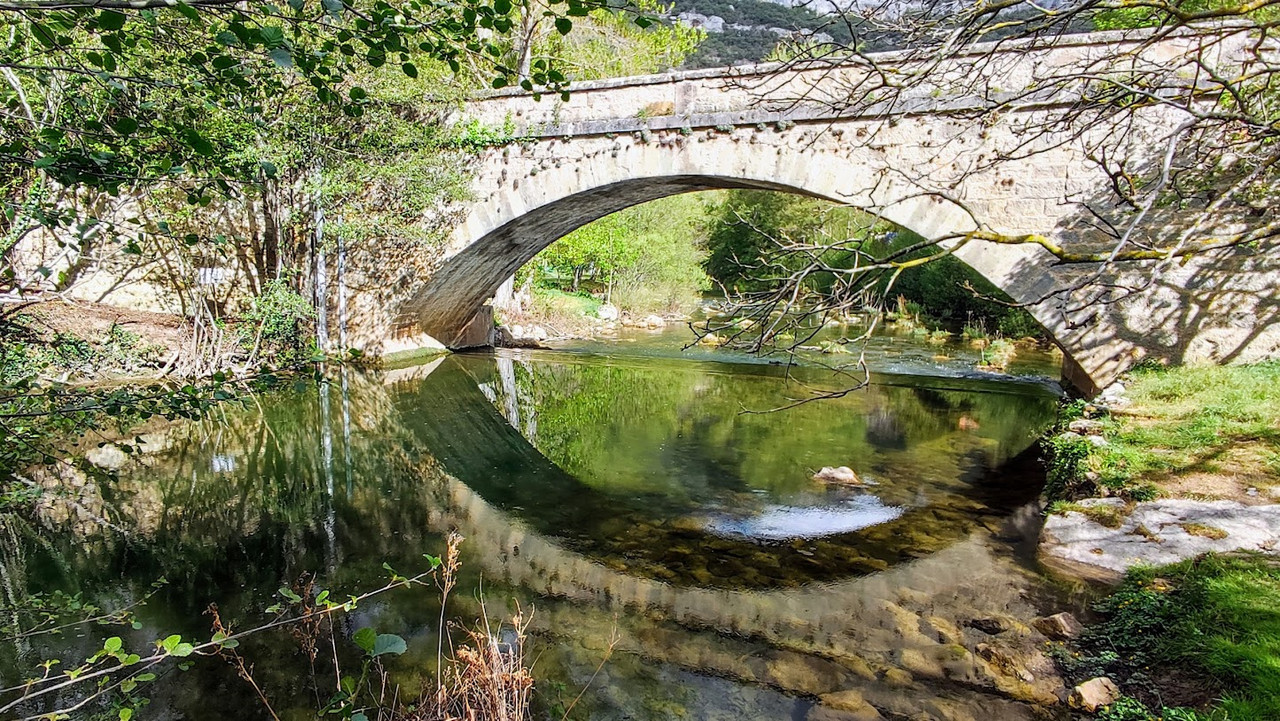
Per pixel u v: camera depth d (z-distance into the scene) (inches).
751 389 462.0
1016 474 276.2
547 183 442.6
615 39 711.7
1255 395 260.8
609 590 179.0
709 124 394.0
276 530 217.3
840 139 368.8
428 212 465.7
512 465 296.0
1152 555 168.9
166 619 159.8
